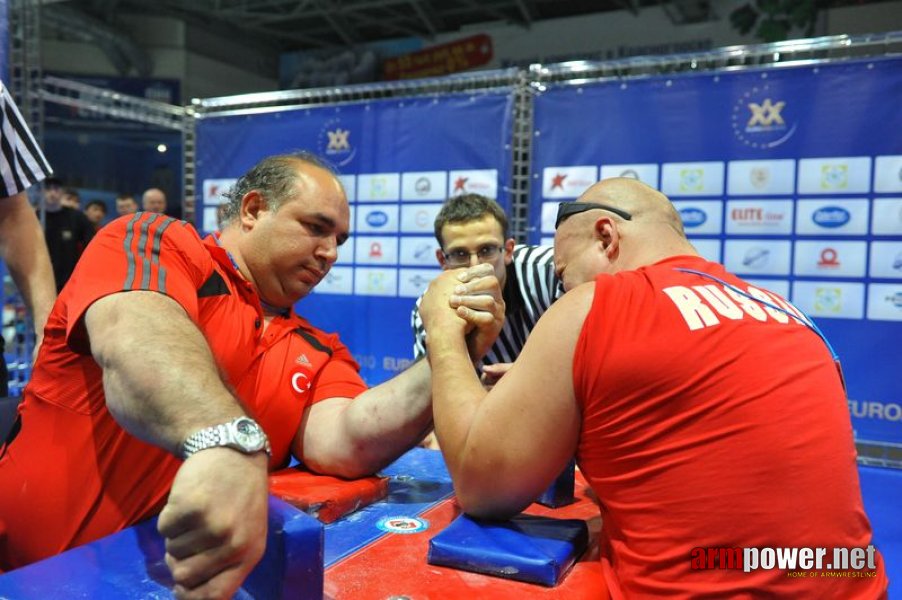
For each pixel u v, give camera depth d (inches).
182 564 20.4
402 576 28.6
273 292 47.5
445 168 134.7
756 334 30.7
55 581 25.5
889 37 100.3
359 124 142.9
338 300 147.9
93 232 195.6
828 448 29.4
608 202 39.9
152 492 36.7
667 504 28.8
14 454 37.4
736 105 111.0
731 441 28.5
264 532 21.4
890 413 104.3
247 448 21.6
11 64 124.0
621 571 30.1
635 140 118.1
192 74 373.1
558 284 73.2
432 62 346.9
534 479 32.0
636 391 29.5
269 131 152.6
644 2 288.0
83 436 36.1
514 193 129.7
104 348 27.1
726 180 112.7
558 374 30.6
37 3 126.7
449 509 38.5
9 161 58.5
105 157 399.9
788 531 27.7
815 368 31.4
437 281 39.1
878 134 102.7
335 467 43.4
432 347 36.7
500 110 128.6
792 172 108.4
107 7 349.1
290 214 45.0
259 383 44.1
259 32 392.5
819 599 28.0
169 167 410.0
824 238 107.3
